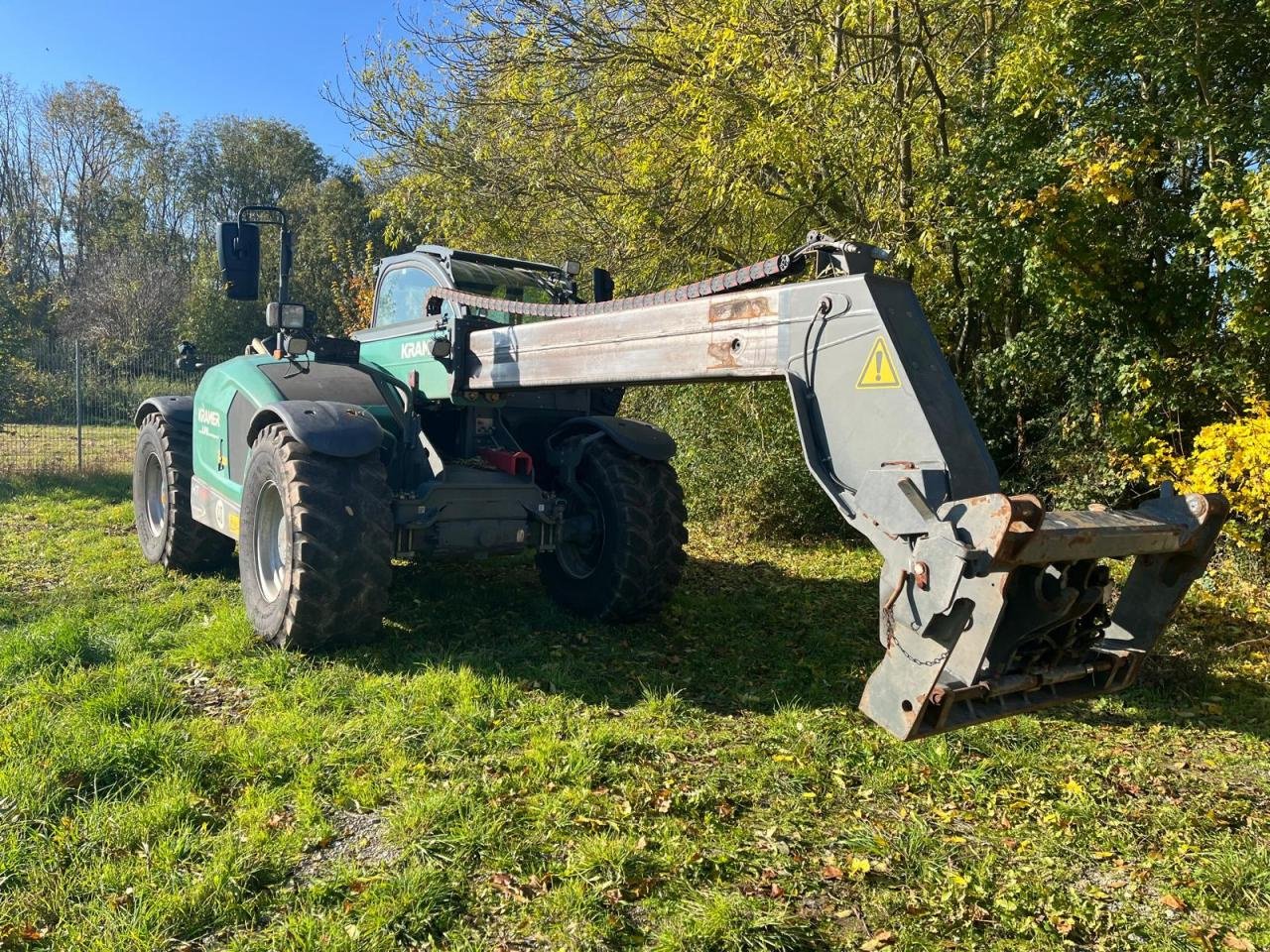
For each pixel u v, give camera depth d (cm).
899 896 268
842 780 340
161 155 4281
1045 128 727
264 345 580
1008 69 659
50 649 424
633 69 951
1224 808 334
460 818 294
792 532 867
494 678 413
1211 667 490
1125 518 253
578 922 247
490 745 352
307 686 398
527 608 558
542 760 337
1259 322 605
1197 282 687
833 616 582
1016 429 877
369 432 435
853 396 284
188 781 308
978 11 755
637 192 948
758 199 823
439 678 408
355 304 2267
